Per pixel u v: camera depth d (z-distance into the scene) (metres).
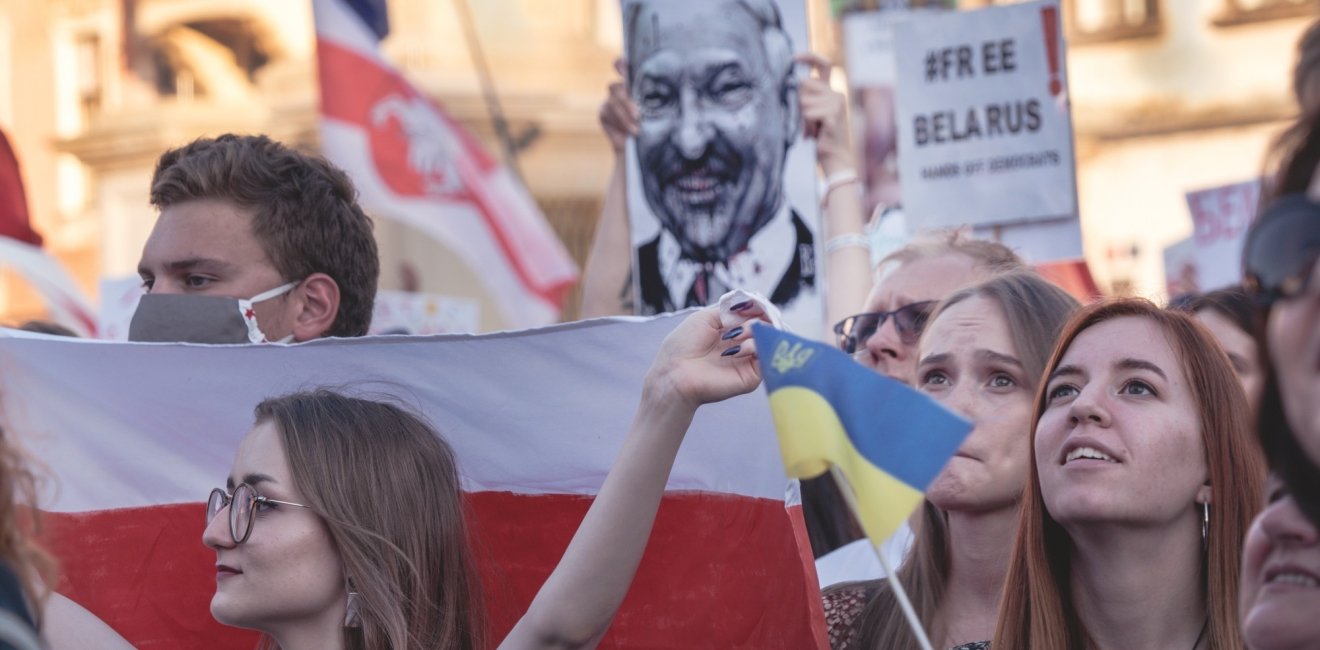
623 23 5.41
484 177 9.12
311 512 3.27
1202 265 7.55
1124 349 3.18
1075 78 20.94
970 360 3.67
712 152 5.29
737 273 5.26
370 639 3.20
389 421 3.40
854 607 3.90
